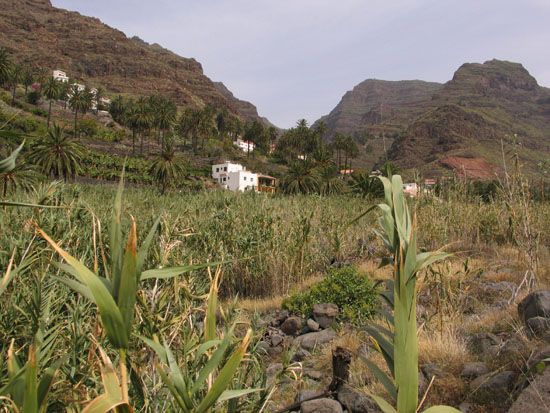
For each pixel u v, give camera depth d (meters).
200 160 105.94
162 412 1.96
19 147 1.33
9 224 4.85
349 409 4.09
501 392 3.58
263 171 111.31
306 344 6.70
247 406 2.14
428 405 3.79
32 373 1.13
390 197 1.68
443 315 5.71
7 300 2.60
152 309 2.30
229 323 2.42
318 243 12.34
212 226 10.70
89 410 1.10
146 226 7.32
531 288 6.48
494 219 10.82
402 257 1.57
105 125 126.00
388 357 1.62
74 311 2.44
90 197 10.02
